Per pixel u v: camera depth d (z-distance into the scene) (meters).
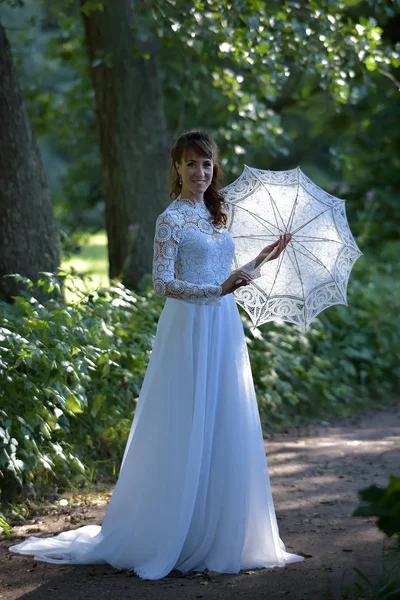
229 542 4.96
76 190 16.39
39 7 19.77
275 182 5.29
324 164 20.08
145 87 9.69
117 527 5.14
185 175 5.10
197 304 5.05
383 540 5.21
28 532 5.73
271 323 10.12
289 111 13.88
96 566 5.09
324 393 9.95
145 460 5.10
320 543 5.43
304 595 4.55
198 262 5.09
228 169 12.93
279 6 8.85
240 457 5.02
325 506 6.26
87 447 7.12
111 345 7.16
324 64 8.91
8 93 7.98
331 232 5.26
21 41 15.84
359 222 14.27
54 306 7.47
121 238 9.76
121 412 7.26
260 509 5.11
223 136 12.75
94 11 9.45
